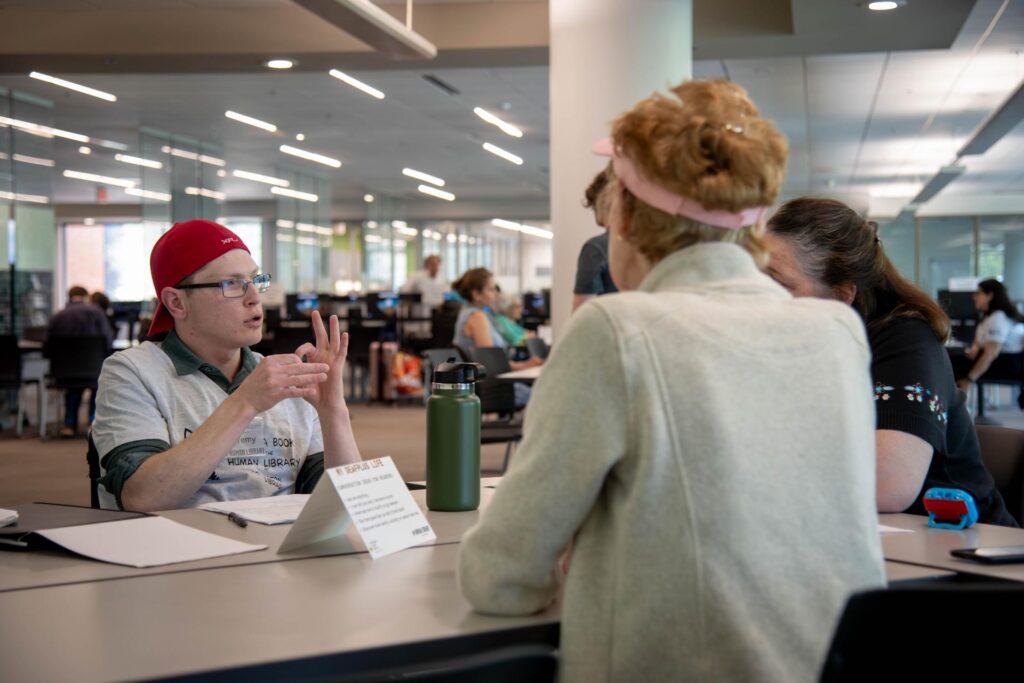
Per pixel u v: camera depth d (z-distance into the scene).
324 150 15.66
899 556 1.31
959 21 6.95
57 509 1.62
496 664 0.84
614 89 5.98
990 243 20.44
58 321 9.24
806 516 1.00
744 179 1.08
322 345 1.93
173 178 14.48
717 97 1.11
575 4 6.05
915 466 1.70
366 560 1.33
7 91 11.32
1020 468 2.01
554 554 1.04
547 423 1.02
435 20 7.67
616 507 1.01
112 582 1.22
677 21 6.06
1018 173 16.72
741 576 0.97
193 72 8.57
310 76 10.68
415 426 8.93
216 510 1.65
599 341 1.00
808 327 1.06
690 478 0.97
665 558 0.97
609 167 1.24
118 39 7.94
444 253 25.81
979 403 10.12
